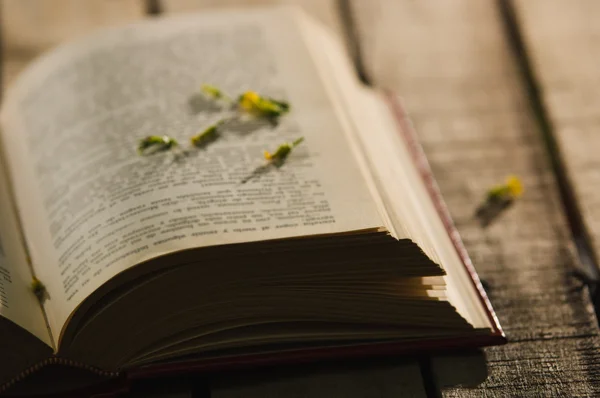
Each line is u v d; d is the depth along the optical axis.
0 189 0.51
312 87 0.54
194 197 0.48
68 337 0.46
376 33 0.65
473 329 0.47
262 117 0.52
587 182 0.56
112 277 0.45
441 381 0.48
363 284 0.47
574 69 0.62
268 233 0.46
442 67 0.63
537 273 0.52
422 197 0.53
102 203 0.49
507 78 0.62
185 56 0.56
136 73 0.55
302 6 0.67
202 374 0.48
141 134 0.52
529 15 0.66
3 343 0.46
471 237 0.54
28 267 0.49
